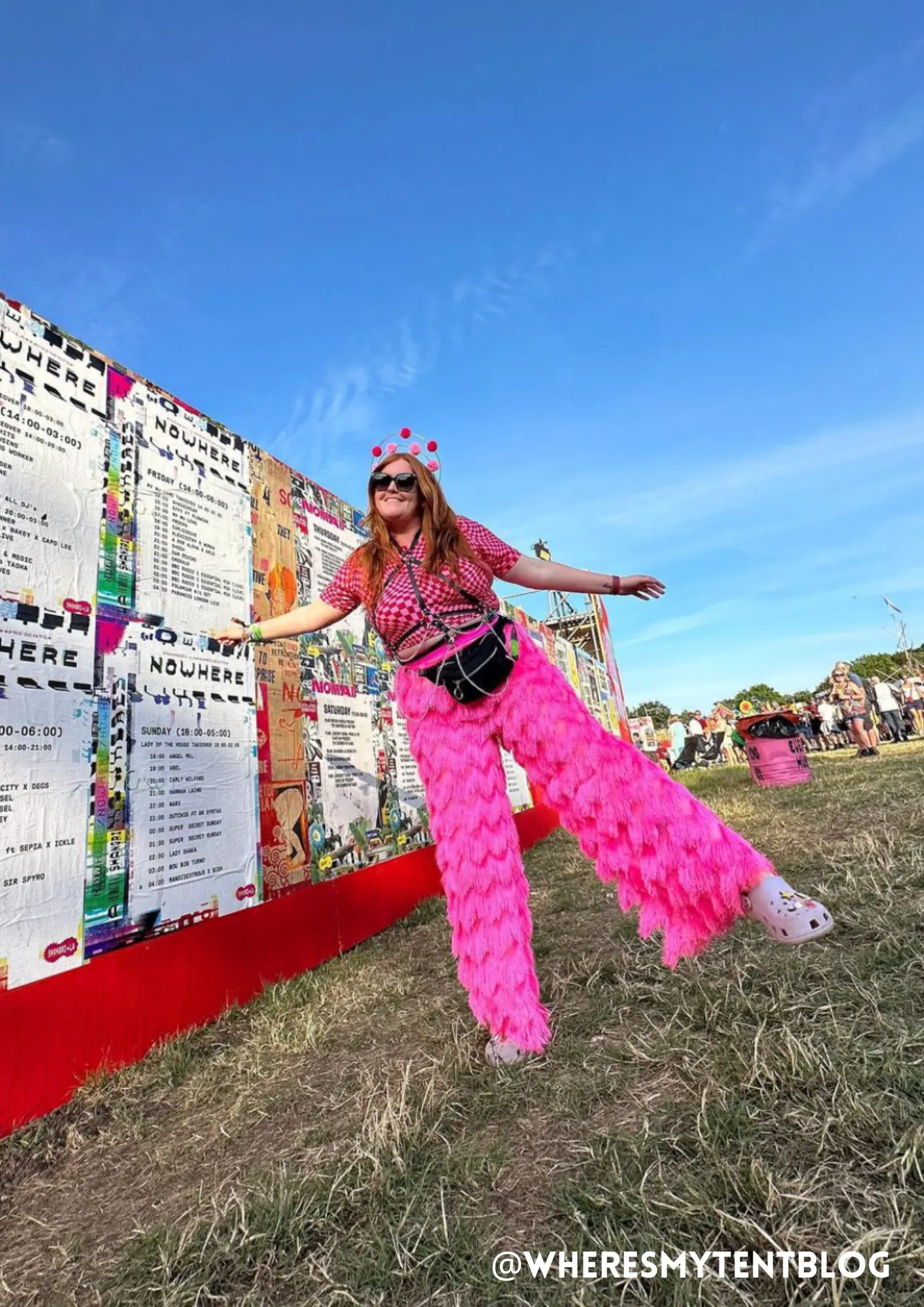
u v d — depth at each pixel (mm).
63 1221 1593
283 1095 2020
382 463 2148
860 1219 1107
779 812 5160
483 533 2229
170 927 2795
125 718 2777
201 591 3320
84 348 2883
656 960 2488
